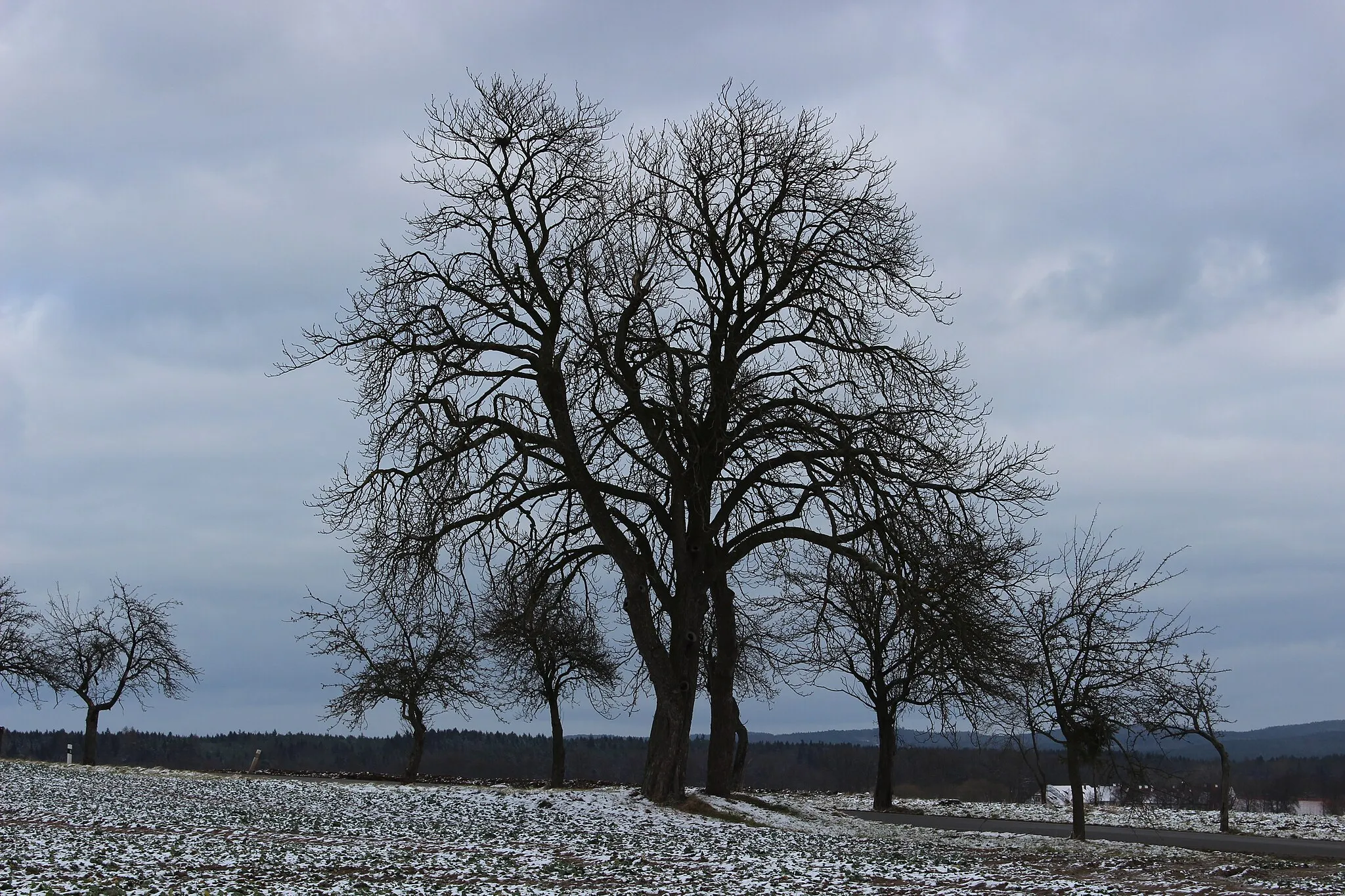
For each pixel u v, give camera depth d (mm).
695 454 28453
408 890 15562
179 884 15367
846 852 22766
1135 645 31734
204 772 49531
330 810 27594
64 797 28906
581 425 29656
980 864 21578
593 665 48719
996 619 27812
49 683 61844
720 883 17125
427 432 27953
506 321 29703
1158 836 34375
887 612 34656
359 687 52906
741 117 30344
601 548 30391
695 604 29656
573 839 23094
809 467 29219
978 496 27594
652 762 29641
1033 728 32469
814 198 29516
